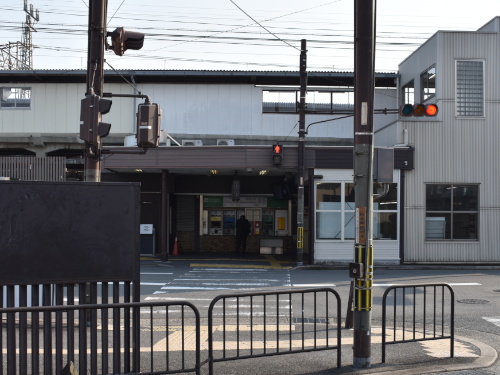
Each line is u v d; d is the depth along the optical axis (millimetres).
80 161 27125
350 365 8016
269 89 29453
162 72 28172
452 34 23469
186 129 29031
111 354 8602
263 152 22891
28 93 28906
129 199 7297
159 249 26828
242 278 19172
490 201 23344
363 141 7895
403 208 23094
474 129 23422
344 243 23062
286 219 29281
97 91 10297
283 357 8500
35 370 6863
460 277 19312
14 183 6887
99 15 10344
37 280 6887
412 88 27938
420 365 8086
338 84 29922
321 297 15031
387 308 13359
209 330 7160
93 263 7117
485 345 9562
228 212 29266
